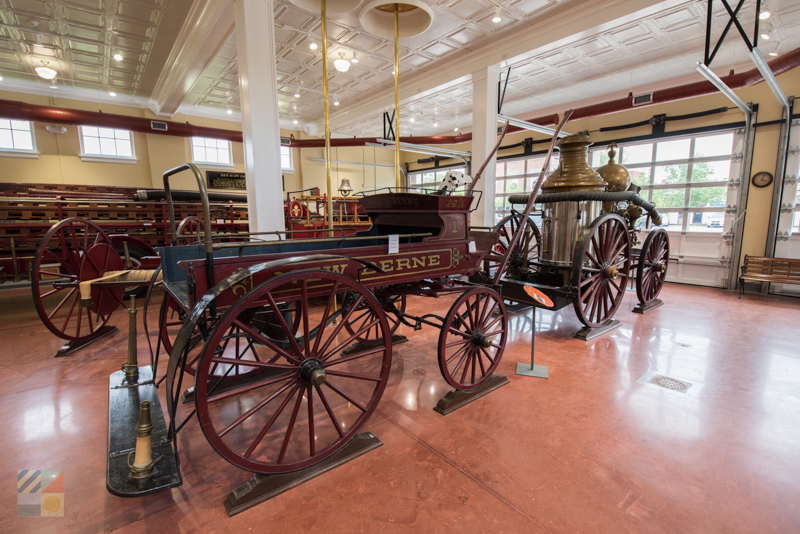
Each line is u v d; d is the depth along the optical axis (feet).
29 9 15.93
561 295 11.48
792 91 18.10
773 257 18.53
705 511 4.95
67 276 11.27
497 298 8.32
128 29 17.72
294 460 5.95
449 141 30.91
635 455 6.14
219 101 29.22
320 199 24.41
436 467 5.86
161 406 7.25
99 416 7.38
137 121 25.08
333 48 19.30
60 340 11.77
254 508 5.06
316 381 5.28
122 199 20.11
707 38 11.89
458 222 8.00
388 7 13.91
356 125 34.91
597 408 7.63
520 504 5.09
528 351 10.87
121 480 5.12
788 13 14.71
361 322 13.79
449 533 4.63
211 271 5.10
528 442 6.49
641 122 23.81
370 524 4.77
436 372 9.44
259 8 12.55
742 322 13.79
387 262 6.75
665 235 15.61
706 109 21.12
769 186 19.01
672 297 18.33
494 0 14.79
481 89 19.17
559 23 15.92
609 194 11.90
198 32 16.55
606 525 4.72
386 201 8.70
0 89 24.11
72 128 27.04
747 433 6.75
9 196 16.99
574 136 12.66
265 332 10.32
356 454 6.09
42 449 6.34
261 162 12.82
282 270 5.56
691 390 8.41
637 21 15.53
